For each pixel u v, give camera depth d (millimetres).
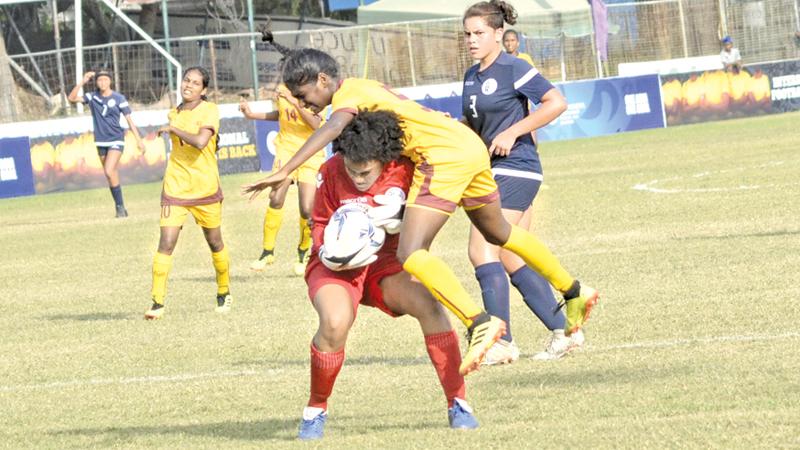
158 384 19328
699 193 42750
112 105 52500
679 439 13016
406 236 13906
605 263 28922
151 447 14984
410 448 13539
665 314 21766
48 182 70188
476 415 15328
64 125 70312
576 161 61812
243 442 14773
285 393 17984
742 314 21078
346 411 16328
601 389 16359
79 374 20672
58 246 43500
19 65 88812
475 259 19406
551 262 15375
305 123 32375
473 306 13703
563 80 88938
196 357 21594
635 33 92312
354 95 14375
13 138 69625
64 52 86625
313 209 14703
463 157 14000
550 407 15477
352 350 20984
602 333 20641
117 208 53281
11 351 23547
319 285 14312
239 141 71812
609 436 13391
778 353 17641
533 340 20984
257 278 32781
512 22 20266
